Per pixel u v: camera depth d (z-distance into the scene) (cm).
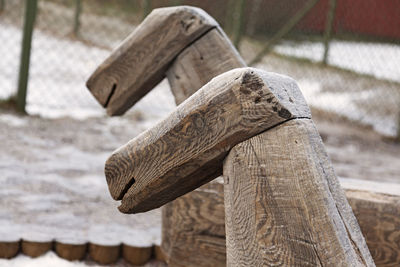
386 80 927
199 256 215
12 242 288
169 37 207
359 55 1013
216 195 212
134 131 614
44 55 877
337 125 783
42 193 379
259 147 120
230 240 126
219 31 206
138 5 1029
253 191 120
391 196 195
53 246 299
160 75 216
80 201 374
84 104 706
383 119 805
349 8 1024
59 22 1023
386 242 193
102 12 1055
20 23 1010
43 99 694
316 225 113
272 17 1029
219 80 124
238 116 121
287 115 119
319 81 934
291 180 116
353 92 896
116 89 222
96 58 910
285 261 115
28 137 527
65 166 452
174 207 218
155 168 137
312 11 1044
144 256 305
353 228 121
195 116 127
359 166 575
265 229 118
